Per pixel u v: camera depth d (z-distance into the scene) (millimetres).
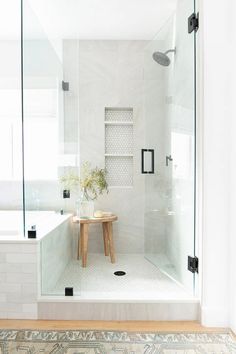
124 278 2506
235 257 1857
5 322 1974
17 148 3486
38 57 2213
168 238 2631
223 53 1911
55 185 2336
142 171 3014
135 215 3410
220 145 1928
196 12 2041
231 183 1908
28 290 2010
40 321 1990
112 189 3396
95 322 1986
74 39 2408
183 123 2299
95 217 2992
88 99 3359
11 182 3434
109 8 2668
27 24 2100
